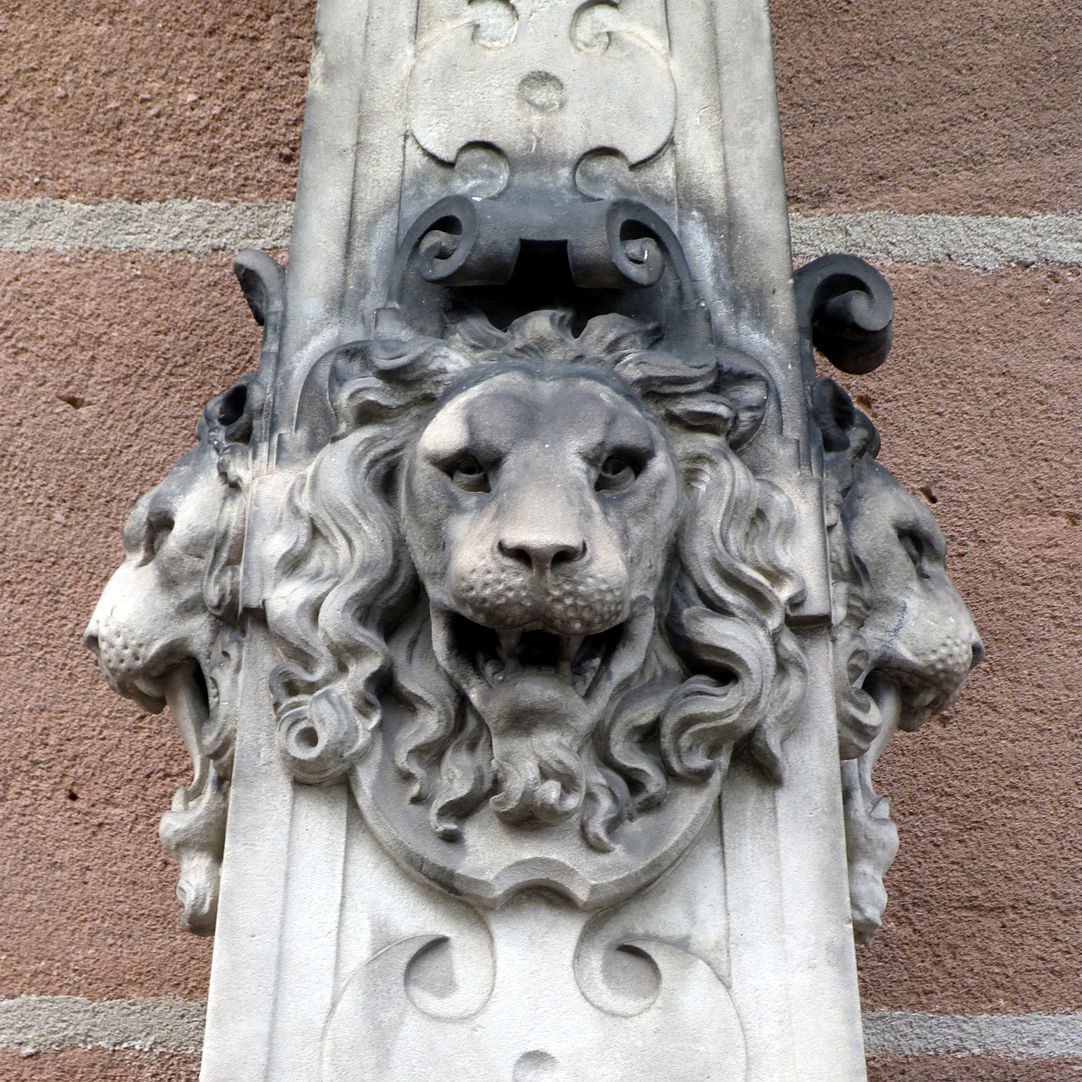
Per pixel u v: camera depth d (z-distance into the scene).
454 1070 3.27
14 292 5.01
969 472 4.93
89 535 4.88
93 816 4.71
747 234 3.82
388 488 3.53
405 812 3.39
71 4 5.19
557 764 3.34
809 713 3.52
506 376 3.48
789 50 5.22
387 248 3.79
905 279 5.06
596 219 3.58
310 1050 3.28
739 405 3.60
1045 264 5.08
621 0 3.99
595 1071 3.28
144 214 5.07
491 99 3.90
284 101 5.14
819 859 3.43
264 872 3.38
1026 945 4.64
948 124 5.17
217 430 3.78
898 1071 4.52
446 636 3.40
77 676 4.80
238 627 3.65
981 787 4.74
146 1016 4.57
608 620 3.26
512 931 3.37
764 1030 3.32
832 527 3.73
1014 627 4.84
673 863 3.41
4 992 4.59
